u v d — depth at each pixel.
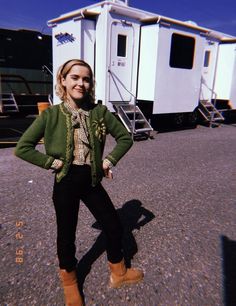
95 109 1.87
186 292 2.09
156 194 3.86
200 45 8.21
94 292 2.06
